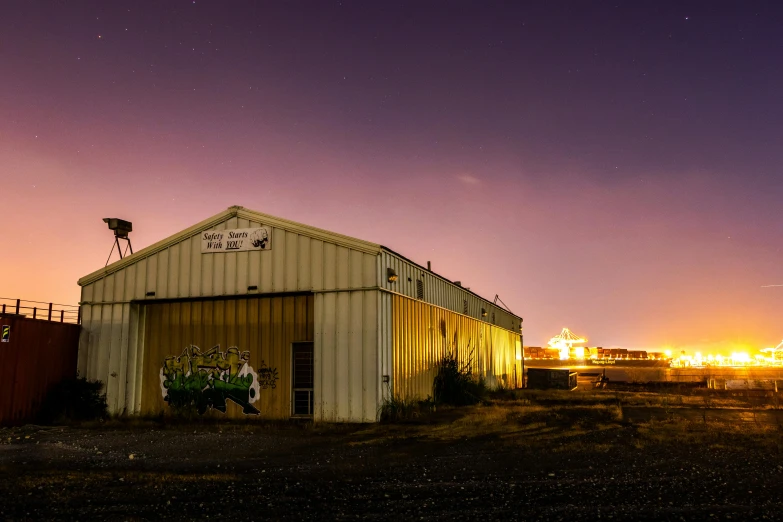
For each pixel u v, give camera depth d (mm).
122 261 20688
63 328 20047
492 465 10297
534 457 11070
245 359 19203
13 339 17922
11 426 17500
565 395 29891
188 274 19781
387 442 13336
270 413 18625
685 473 9469
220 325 19688
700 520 6824
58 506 7441
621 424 15836
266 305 19250
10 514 7062
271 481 9055
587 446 12266
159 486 8625
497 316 38250
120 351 20156
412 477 9320
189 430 15984
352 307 17656
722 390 34125
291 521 6844
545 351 92938
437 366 23781
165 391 19922
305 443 13352
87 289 21125
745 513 7086
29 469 10133
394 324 18984
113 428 16766
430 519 6902
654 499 7781
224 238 19531
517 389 38562
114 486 8609
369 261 17703
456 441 13297
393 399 18203
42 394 18922
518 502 7660
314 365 17734
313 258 18344
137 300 20312
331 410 17344
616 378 55219
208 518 6961
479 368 31906
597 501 7691
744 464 10234
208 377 19531
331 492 8281
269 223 19062
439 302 25062
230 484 8797
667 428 14812
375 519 6910
